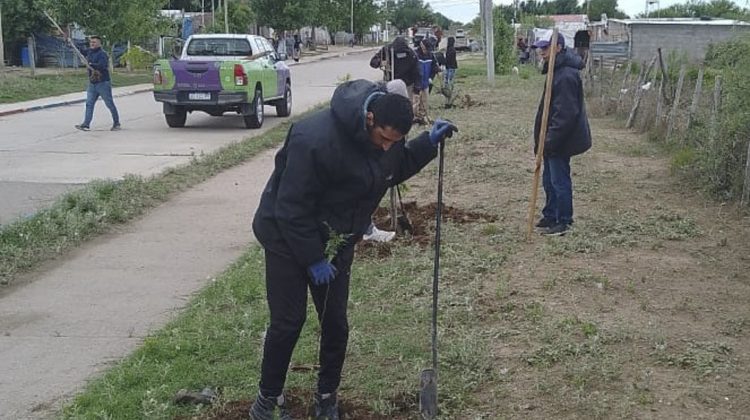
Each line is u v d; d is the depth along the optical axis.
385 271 6.73
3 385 4.86
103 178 11.50
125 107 23.22
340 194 3.87
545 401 4.43
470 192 9.98
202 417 4.37
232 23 52.88
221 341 5.35
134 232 8.49
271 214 3.92
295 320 4.02
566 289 6.21
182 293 6.52
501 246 7.43
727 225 8.20
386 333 5.43
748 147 8.77
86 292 6.57
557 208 7.84
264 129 17.67
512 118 17.70
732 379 4.64
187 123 19.00
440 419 4.26
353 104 3.69
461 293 6.14
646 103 15.55
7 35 41.69
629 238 7.63
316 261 3.82
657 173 10.92
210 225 8.75
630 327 5.39
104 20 34.00
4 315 6.07
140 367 4.98
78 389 4.79
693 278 6.49
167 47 41.16
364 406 4.47
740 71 9.81
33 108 22.23
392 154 3.98
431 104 20.97
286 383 4.72
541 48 7.70
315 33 85.25
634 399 4.40
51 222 8.34
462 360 4.91
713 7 41.28
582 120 7.59
